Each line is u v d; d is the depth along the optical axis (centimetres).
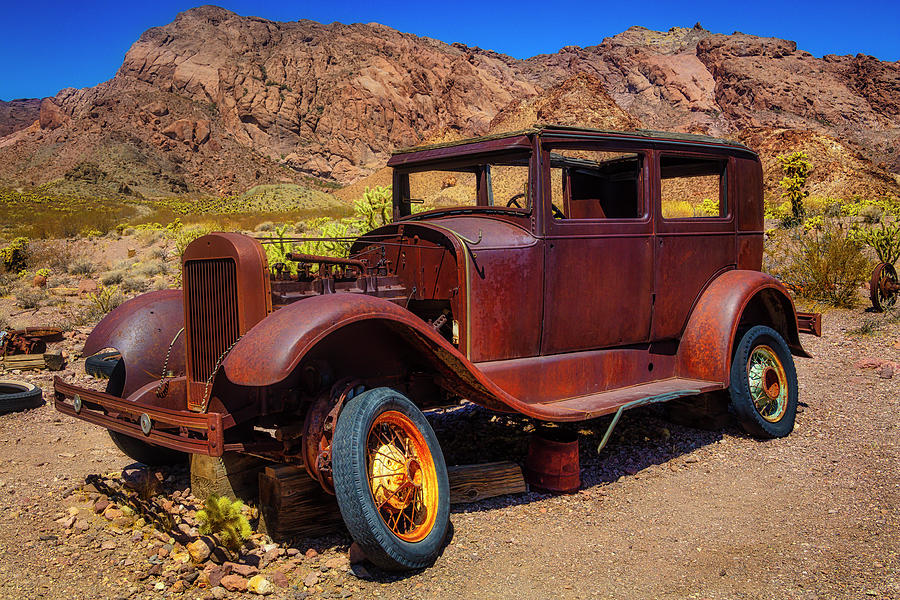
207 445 366
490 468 471
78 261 2131
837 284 1157
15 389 721
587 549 399
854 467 511
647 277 543
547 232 485
